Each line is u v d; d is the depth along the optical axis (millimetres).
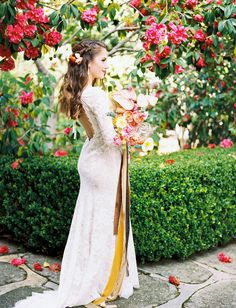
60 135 4363
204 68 4762
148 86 5301
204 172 3725
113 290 2865
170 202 3537
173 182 3529
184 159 4098
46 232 3699
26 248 3910
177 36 3137
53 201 3662
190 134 5699
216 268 3562
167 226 3533
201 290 3143
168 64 3238
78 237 2850
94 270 2812
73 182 3520
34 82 4590
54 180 3625
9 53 3006
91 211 2824
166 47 3131
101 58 2783
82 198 2877
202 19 3404
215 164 3914
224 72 4977
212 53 3621
